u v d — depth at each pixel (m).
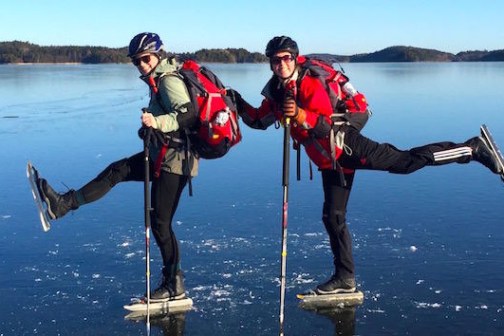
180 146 4.23
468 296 4.40
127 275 4.88
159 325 4.06
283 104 3.94
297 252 5.35
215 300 4.43
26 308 4.29
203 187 7.77
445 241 5.56
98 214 6.55
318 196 7.26
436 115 14.26
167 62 4.20
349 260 4.43
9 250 5.44
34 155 9.83
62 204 4.33
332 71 4.23
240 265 5.07
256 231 5.91
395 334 3.87
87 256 5.28
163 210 4.33
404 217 6.32
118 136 11.90
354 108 4.27
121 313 4.23
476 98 18.81
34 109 16.22
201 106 4.18
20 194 7.40
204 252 5.35
